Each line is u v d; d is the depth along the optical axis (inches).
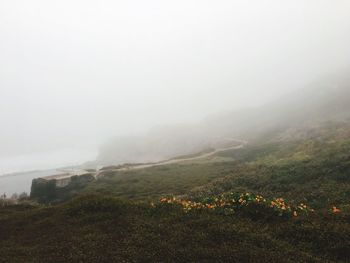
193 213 613.6
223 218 584.4
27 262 451.5
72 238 534.6
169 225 556.1
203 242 475.5
